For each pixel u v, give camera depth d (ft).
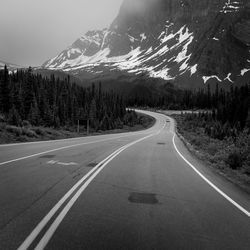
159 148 76.74
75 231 16.38
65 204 21.40
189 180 34.35
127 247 14.69
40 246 14.26
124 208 21.22
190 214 20.79
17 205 20.63
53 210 19.85
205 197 26.30
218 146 75.72
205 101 583.17
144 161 49.19
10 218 17.95
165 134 174.40
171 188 29.22
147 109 550.77
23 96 249.34
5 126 82.53
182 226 18.20
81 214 19.36
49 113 214.48
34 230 16.19
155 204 22.82
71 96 327.26
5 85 232.73
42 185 27.14
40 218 18.17
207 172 41.60
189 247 15.15
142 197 24.76
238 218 20.53
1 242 14.55
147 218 19.30
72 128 224.53
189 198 25.53
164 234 16.70
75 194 24.47
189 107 580.30
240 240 16.49
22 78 346.33
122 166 41.96
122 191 26.58
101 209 20.70
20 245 14.26
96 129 237.04
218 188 30.73
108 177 33.01
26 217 18.25
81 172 35.22
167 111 513.45
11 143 66.95
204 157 60.13
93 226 17.28
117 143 87.81
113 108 368.48
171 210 21.45
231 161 48.83
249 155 49.06
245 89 359.66
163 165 45.68
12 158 43.42
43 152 53.06
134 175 35.24
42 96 258.98
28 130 88.58
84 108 322.14
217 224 18.99
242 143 61.72
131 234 16.39
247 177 39.47
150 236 16.26
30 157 45.42
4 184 26.81
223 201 25.25
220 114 320.91
